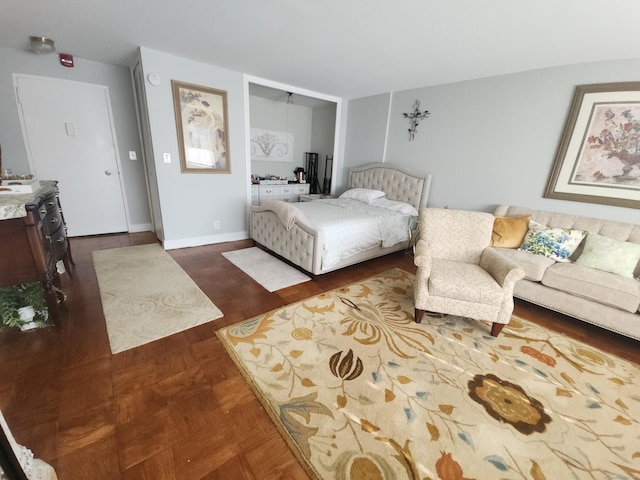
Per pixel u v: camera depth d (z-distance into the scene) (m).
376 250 3.40
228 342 1.86
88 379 1.51
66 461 1.11
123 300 2.32
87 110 3.55
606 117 2.58
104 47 2.90
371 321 2.20
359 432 1.29
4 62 3.01
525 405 1.50
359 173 4.76
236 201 3.97
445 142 3.72
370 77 3.52
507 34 2.19
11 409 1.32
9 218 1.66
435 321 2.25
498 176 3.31
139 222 4.24
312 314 2.25
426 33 2.26
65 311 2.14
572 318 2.45
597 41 2.19
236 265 3.16
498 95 3.19
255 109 5.10
